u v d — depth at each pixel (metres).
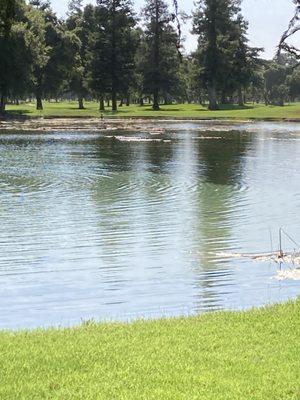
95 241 14.74
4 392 6.01
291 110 91.44
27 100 163.50
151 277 12.03
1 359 6.87
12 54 68.19
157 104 98.19
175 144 42.84
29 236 15.20
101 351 7.15
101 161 31.72
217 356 7.00
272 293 10.99
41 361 6.82
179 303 10.47
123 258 13.38
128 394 5.95
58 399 5.85
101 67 93.75
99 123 70.06
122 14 92.75
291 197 21.08
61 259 13.26
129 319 9.46
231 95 114.62
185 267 12.67
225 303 10.45
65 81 98.38
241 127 64.88
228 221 17.11
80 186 22.95
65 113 87.50
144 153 36.28
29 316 9.85
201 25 91.50
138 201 19.94
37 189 22.12
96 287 11.41
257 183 24.39
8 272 12.33
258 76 110.75
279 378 6.36
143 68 96.88
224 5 89.69
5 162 30.70
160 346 7.35
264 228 16.31
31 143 42.50
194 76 94.00
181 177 25.84
